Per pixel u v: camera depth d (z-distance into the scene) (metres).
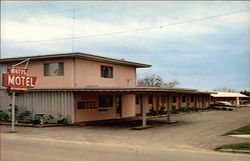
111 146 14.44
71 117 25.64
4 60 30.17
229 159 11.00
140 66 35.38
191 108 43.25
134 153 12.38
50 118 26.27
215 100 46.28
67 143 15.47
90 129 22.17
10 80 20.48
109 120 29.52
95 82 29.45
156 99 40.84
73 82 27.16
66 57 27.36
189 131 19.94
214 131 19.31
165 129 21.48
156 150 13.17
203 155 11.87
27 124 24.56
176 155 11.88
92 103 28.44
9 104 28.42
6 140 16.58
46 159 11.20
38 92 27.11
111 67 31.81
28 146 14.38
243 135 16.78
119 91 23.03
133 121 28.55
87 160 11.00
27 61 27.25
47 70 28.64
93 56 27.73
